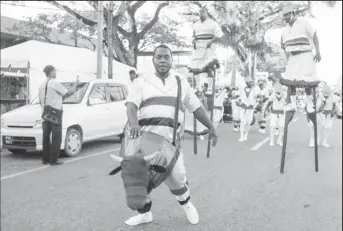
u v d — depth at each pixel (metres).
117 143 12.43
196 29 8.96
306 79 7.42
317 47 7.29
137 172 3.63
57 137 8.84
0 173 8.08
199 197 6.33
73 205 5.91
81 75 17.25
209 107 9.20
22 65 15.46
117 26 24.56
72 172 8.17
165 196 6.37
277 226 5.07
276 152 10.97
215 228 4.95
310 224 5.17
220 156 10.11
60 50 16.83
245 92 13.40
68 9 23.34
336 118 29.80
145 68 25.28
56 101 8.73
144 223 5.10
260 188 6.91
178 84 4.29
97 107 11.00
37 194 6.50
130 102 4.19
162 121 4.16
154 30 29.00
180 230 4.86
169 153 4.05
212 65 8.84
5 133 9.61
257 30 30.69
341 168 8.79
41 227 5.00
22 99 16.56
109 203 6.01
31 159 9.68
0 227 5.00
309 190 6.82
